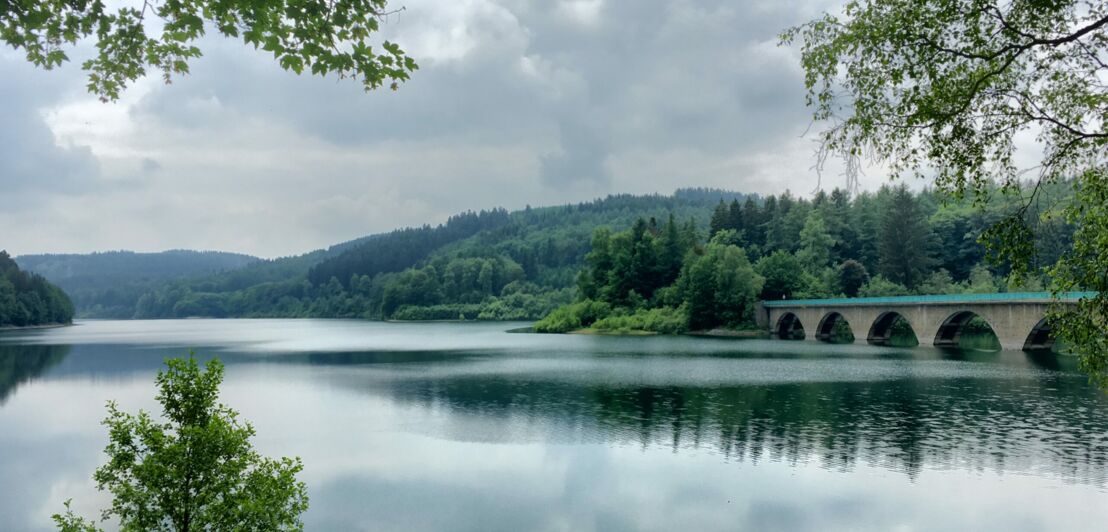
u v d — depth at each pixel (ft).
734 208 538.47
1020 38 34.94
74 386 176.24
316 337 434.71
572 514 72.38
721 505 75.00
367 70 29.78
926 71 35.70
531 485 82.43
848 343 318.04
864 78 36.96
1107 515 71.26
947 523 69.31
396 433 111.24
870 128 36.96
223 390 163.43
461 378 184.03
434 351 289.12
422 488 81.46
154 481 34.30
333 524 69.72
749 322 398.83
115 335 483.92
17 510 76.95
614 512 72.95
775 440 103.76
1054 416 121.19
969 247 449.06
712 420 119.55
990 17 34.83
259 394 156.35
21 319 614.75
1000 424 114.42
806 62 38.24
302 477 86.12
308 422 121.39
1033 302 243.19
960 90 35.83
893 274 433.48
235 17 28.89
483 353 273.75
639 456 95.25
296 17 28.04
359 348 315.37
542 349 294.46
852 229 497.87
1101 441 101.71
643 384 167.22
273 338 426.10
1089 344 37.96
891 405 133.39
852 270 438.40
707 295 409.49
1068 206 37.42
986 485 81.20
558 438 106.52
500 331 484.33
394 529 68.28
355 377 188.96
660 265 459.73
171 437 35.68
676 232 466.70
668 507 74.43
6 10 26.32
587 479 84.69
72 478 88.99
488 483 83.35
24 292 633.61
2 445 106.93
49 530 71.15
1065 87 37.06
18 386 176.55
